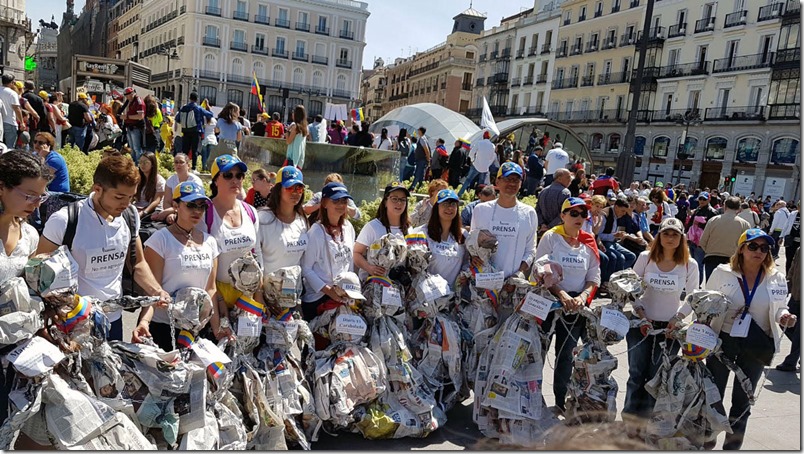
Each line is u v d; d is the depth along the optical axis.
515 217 4.36
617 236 7.72
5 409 2.49
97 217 2.88
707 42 40.16
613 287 3.94
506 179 4.29
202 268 3.23
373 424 3.64
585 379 3.97
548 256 4.14
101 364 2.72
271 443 3.28
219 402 3.11
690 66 41.19
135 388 2.79
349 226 4.09
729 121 37.56
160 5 67.44
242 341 3.27
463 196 10.75
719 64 39.19
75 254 2.84
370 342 3.86
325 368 3.61
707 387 3.80
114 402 2.70
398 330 3.93
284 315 3.53
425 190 11.33
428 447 3.70
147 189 6.03
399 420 3.71
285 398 3.36
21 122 9.46
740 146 37.28
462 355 4.22
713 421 3.76
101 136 14.05
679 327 3.89
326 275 3.89
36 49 103.00
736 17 38.12
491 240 4.13
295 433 3.36
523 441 3.76
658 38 43.09
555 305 4.00
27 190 2.50
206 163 11.03
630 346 4.17
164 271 3.18
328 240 3.89
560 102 53.25
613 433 3.87
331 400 3.51
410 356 3.90
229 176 3.42
